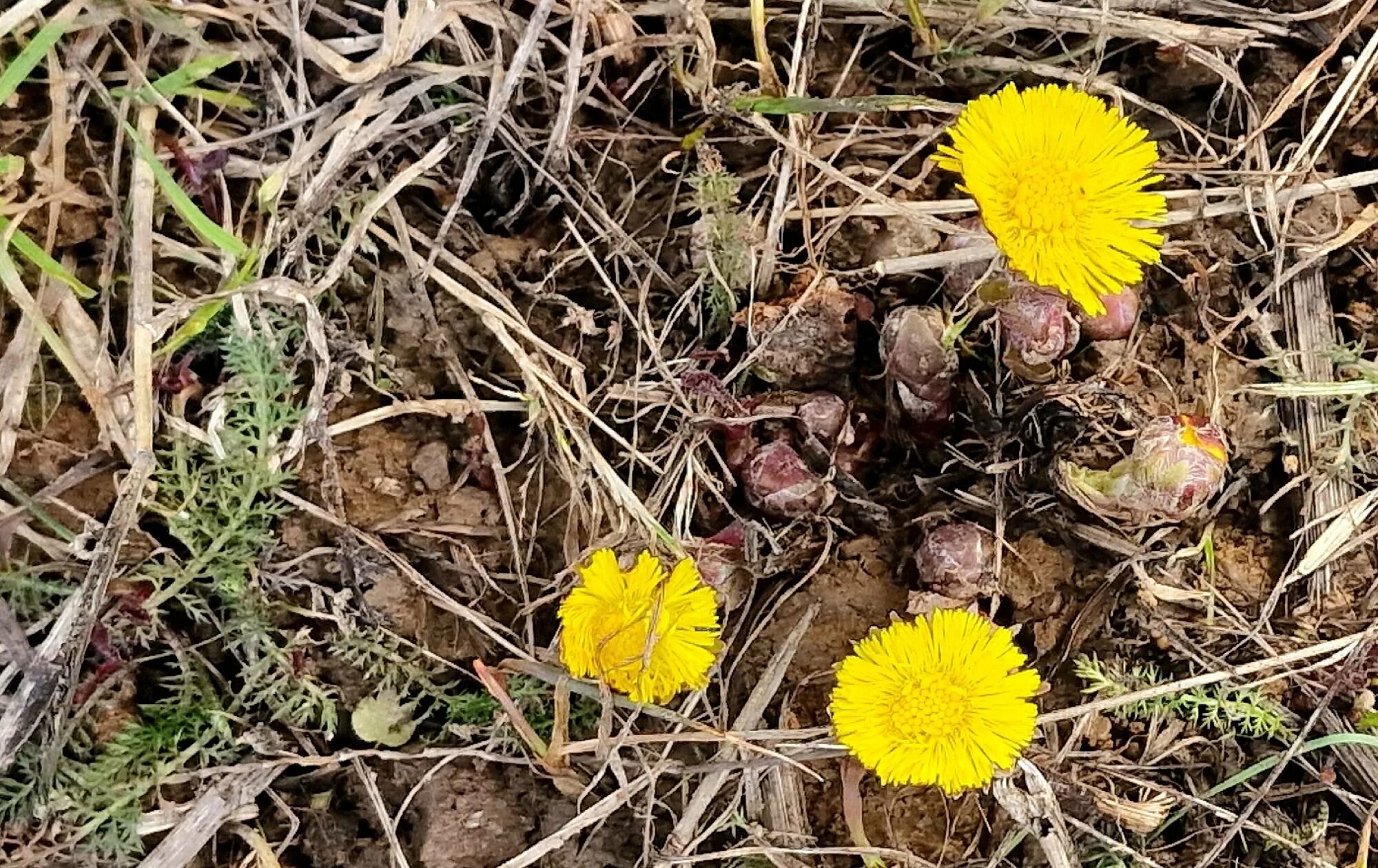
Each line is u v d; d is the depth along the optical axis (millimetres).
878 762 142
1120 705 164
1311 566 168
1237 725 170
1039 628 170
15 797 146
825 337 171
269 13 158
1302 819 168
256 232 159
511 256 171
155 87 152
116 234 153
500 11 165
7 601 147
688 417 168
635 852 162
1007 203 138
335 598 157
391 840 153
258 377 154
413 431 165
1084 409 166
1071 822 161
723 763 159
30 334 149
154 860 148
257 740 153
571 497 165
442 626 162
